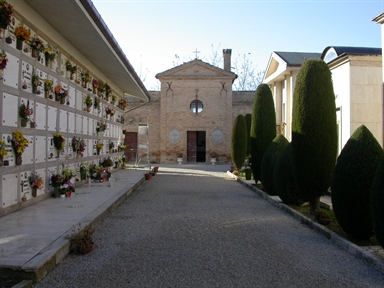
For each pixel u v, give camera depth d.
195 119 29.27
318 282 4.32
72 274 4.43
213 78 29.25
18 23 7.34
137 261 4.95
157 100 29.89
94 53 11.48
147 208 9.06
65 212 7.29
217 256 5.21
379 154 5.80
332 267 4.82
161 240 6.02
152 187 13.59
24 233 5.58
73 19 8.36
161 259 5.05
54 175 9.03
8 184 6.93
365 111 11.88
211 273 4.55
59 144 9.22
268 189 10.55
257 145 13.08
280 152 10.65
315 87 7.55
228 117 29.25
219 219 7.78
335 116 7.67
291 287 4.17
